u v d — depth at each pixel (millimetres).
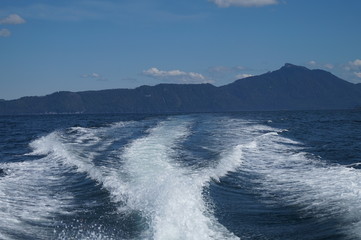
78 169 16625
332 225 9422
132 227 9312
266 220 10094
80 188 13469
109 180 13586
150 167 15695
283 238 8883
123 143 25484
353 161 19328
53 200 12031
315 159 19688
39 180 15070
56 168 17516
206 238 8312
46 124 63906
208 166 16141
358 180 13680
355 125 52625
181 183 12406
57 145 24391
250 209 11008
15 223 9852
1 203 11609
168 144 23719
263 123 50719
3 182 14609
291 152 22312
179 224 8906
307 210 10742
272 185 13938
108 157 19203
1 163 19297
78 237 8906
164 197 10703
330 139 31203
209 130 35875
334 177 14531
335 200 11352
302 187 13320
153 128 38281
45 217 10367
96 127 42688
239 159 18891
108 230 9234
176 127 39500
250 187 13688
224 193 12664
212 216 9992
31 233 9188
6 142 30781
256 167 17406
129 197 11469
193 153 20359
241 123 49062
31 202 11836
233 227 9531
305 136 33562
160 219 9156
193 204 10445
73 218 10227
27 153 23281
